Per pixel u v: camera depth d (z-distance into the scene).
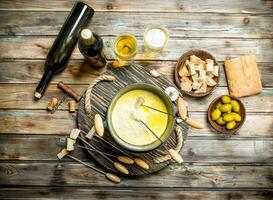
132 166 1.04
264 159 1.10
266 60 1.13
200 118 1.10
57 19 1.12
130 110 1.01
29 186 1.08
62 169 1.08
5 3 1.12
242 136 1.10
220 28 1.13
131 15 1.12
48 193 1.08
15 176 1.08
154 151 1.04
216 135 1.10
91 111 1.04
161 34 1.06
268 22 1.12
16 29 1.12
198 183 1.09
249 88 1.09
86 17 1.08
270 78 1.12
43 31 1.12
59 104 1.09
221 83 1.11
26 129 1.09
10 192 1.08
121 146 0.96
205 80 1.06
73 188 1.08
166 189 1.09
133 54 1.04
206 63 1.07
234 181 1.09
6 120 1.09
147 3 1.13
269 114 1.11
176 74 1.07
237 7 1.13
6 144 1.09
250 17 1.12
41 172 1.08
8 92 1.10
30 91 1.10
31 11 1.12
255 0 1.13
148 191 1.08
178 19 1.13
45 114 1.09
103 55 1.05
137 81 1.06
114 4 1.12
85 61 1.11
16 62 1.11
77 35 1.07
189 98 1.10
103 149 1.04
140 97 1.01
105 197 1.08
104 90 1.05
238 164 1.10
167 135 0.96
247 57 1.10
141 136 1.00
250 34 1.13
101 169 1.08
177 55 1.12
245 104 1.11
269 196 1.09
